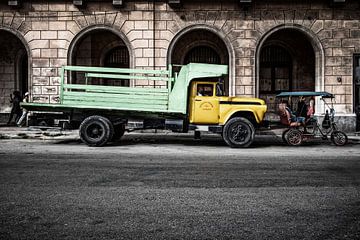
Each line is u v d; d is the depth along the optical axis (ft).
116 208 12.62
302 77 54.13
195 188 15.69
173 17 46.52
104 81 53.42
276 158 25.05
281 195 14.57
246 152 28.60
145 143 35.12
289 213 12.17
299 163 22.76
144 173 18.99
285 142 36.35
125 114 33.04
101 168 20.40
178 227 10.72
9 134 41.37
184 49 54.34
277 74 55.06
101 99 32.68
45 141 36.17
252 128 31.71
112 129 31.86
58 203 13.16
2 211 12.15
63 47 46.78
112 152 27.76
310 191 15.24
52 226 10.70
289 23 46.26
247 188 15.74
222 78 33.73
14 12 46.88
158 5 46.50
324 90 46.21
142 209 12.54
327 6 46.14
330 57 46.24
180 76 32.53
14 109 51.26
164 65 46.60
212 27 46.34
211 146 33.14
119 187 15.72
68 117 33.22
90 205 12.95
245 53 46.29
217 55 54.75
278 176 18.40
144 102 32.65
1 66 56.29
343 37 46.19
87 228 10.55
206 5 46.34
